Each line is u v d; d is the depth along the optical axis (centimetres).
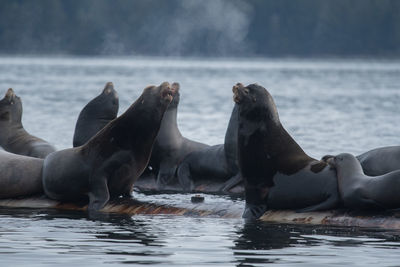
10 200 5972
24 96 19125
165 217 5319
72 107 15862
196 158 6825
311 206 5197
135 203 5609
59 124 12050
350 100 19850
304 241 4472
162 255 4106
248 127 5353
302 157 5328
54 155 5853
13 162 5966
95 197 5634
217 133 11150
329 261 4000
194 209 5453
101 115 6800
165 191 6500
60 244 4356
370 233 4688
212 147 6806
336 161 5181
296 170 5247
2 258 4012
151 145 5797
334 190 5106
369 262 3981
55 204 5831
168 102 5738
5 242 4400
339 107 17300
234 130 6525
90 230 4788
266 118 5331
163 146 6894
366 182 4950
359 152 8906
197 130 11569
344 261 4000
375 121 13538
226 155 6562
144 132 5725
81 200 5822
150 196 5869
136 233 4694
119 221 5134
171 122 6975
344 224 4956
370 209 4991
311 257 4081
